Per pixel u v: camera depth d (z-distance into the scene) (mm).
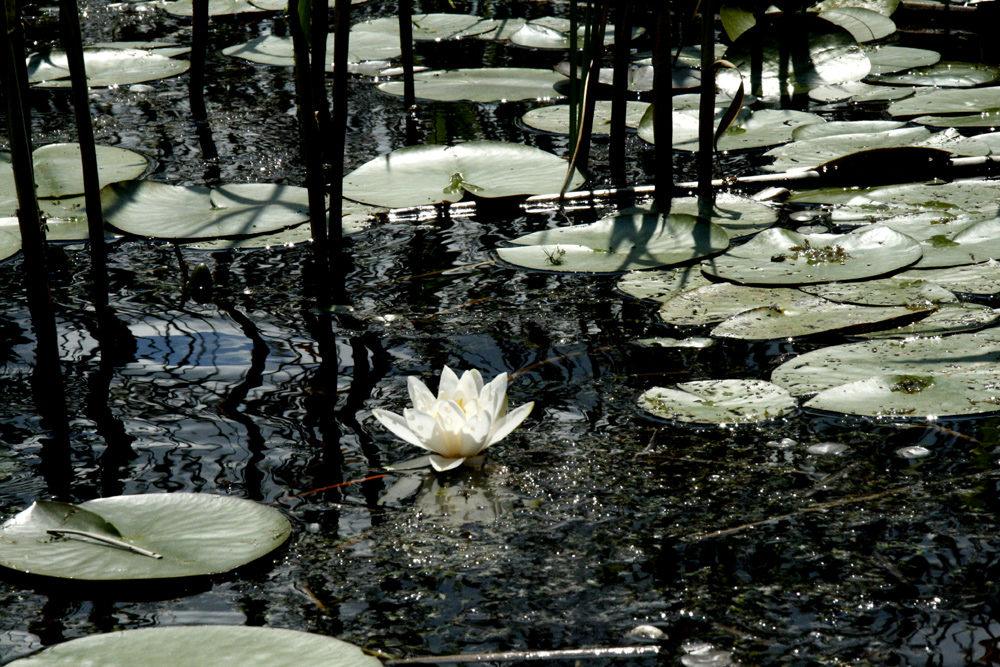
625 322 3279
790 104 6254
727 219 4238
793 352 3006
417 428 2408
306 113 3238
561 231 4156
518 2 9477
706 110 4391
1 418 2666
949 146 5000
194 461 2443
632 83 6754
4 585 1940
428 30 8469
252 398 2787
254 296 3568
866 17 8086
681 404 2697
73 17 3125
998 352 2830
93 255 3322
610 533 2133
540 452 2496
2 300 3498
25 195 2682
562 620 1844
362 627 1827
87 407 2730
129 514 2166
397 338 3191
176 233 4148
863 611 1835
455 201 4453
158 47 7797
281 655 1660
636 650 1751
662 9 4133
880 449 2426
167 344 3156
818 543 2059
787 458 2412
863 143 5172
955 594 1868
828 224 4152
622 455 2463
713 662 1712
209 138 5559
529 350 3082
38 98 6547
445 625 1833
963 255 3602
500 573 1998
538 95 6445
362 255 3994
